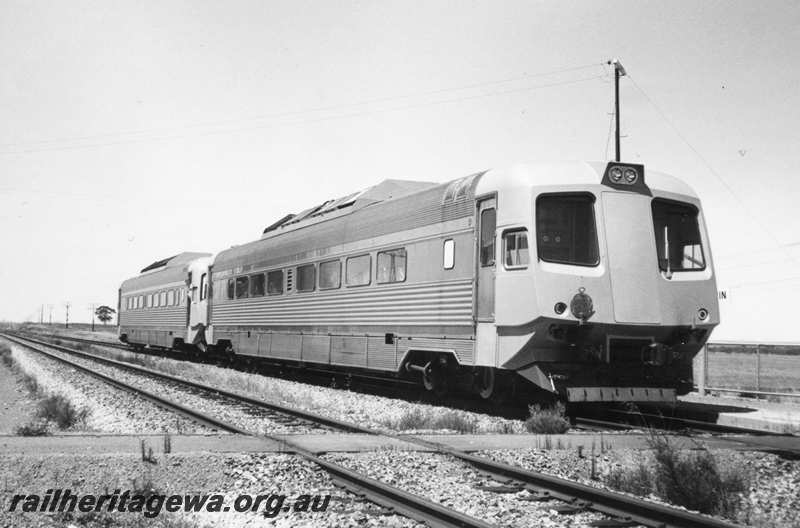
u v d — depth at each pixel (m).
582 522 5.37
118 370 21.56
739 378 21.62
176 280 30.05
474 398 13.98
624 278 10.57
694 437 9.21
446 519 5.14
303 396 14.59
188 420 10.74
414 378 13.77
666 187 11.26
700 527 5.00
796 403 13.88
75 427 11.02
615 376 10.91
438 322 12.45
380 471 6.95
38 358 27.75
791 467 7.62
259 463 7.17
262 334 20.55
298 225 19.47
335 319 16.19
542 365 10.51
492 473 6.81
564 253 10.55
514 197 10.80
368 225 15.10
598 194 10.73
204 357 28.62
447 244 12.35
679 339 11.05
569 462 7.62
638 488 6.59
